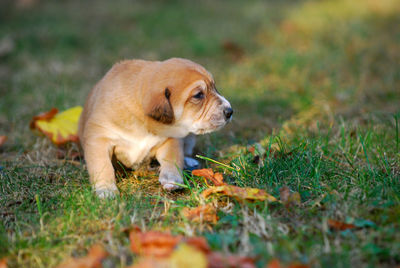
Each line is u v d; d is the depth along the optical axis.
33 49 10.02
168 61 4.44
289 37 11.09
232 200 3.79
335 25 11.56
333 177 4.10
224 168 4.56
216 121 4.42
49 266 2.89
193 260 2.44
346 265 2.70
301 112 6.74
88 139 4.39
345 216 3.32
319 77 8.38
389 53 9.16
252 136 5.85
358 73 8.23
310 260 2.75
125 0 15.16
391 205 3.44
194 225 3.32
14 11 12.88
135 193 4.12
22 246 3.12
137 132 4.43
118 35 11.30
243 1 15.94
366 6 13.55
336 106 6.82
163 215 3.60
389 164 4.31
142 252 2.83
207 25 12.38
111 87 4.46
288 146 4.83
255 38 11.28
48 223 3.46
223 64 9.51
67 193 4.04
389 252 2.83
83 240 3.18
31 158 5.20
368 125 5.42
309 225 3.24
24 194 4.11
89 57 9.83
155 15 13.25
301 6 14.54
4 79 8.45
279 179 4.09
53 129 5.39
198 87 4.25
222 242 2.99
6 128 6.30
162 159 4.55
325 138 5.12
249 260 2.63
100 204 3.71
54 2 14.59
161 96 4.10
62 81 8.25
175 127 4.36
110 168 4.27
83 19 12.61
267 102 7.25
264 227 3.16
